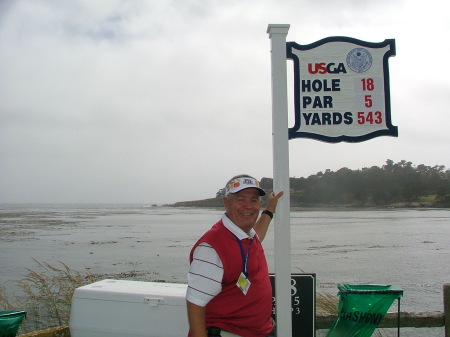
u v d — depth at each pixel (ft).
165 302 11.31
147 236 130.82
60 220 251.39
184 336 11.17
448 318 13.62
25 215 333.83
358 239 119.55
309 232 147.74
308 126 12.51
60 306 21.89
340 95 12.59
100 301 11.65
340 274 59.21
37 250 91.04
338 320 12.65
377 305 12.35
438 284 50.90
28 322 20.38
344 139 12.53
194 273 8.89
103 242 110.22
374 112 12.58
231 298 9.06
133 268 63.52
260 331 9.37
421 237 125.80
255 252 9.44
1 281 51.21
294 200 396.57
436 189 397.80
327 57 12.62
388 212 349.00
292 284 12.86
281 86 12.25
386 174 395.75
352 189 397.80
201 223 218.79
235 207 9.34
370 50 12.68
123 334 11.45
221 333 9.05
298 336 12.74
